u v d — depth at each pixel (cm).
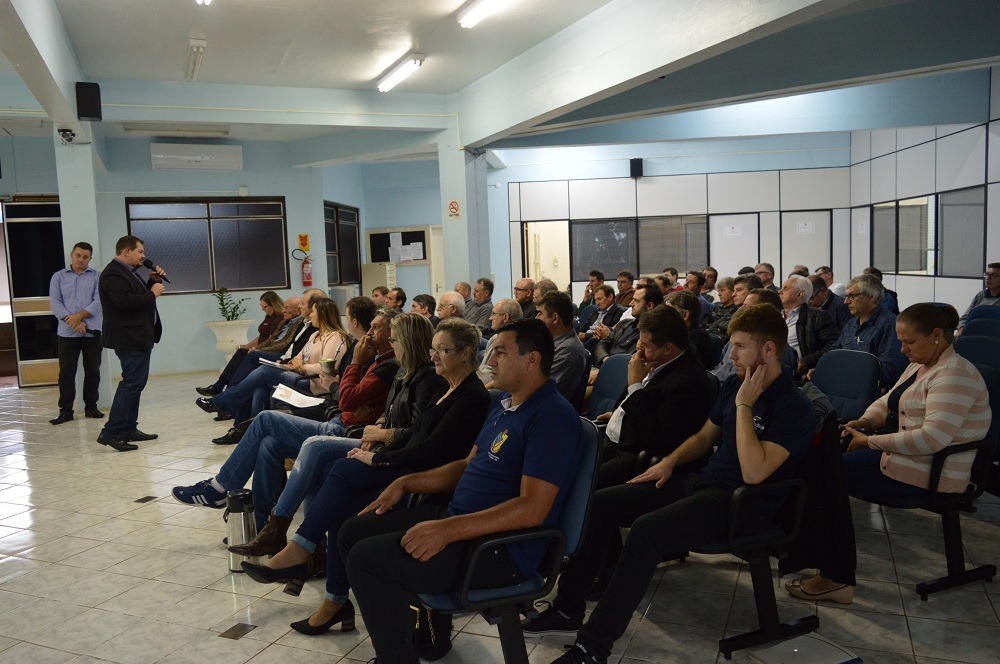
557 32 670
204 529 397
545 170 1320
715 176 1301
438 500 261
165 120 790
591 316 777
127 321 582
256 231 1109
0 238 1146
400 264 1383
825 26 647
